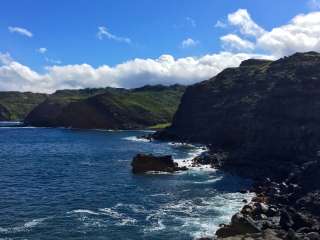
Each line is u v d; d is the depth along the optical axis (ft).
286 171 294.25
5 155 459.73
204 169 341.00
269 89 504.43
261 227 169.78
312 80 395.55
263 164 327.67
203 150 497.05
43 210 207.92
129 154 462.19
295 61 582.76
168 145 564.71
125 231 174.19
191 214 200.23
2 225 181.78
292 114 374.02
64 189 262.06
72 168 354.74
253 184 271.49
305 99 377.50
